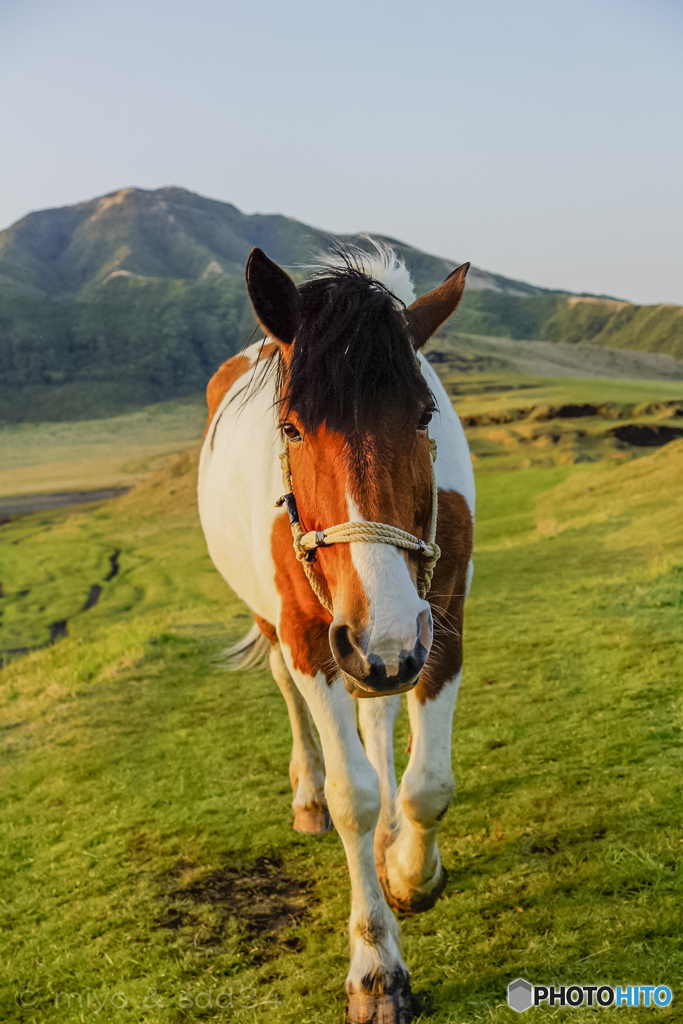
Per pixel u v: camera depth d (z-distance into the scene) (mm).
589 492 23609
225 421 3812
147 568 38344
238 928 3188
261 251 2326
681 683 4871
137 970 3037
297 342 2271
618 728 4340
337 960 2850
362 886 2658
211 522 3852
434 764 2693
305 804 3875
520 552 14641
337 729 2629
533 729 4609
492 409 88938
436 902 3045
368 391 2125
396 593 2027
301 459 2289
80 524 58969
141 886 3631
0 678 10578
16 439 154500
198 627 10086
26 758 5891
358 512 2094
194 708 6383
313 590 2539
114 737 5945
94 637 11570
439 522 2670
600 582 9492
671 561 9891
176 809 4371
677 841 3016
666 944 2484
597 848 3127
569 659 6012
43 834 4410
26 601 34812
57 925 3438
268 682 6898
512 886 3020
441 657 2717
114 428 165250
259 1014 2633
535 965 2545
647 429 68062
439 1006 2484
